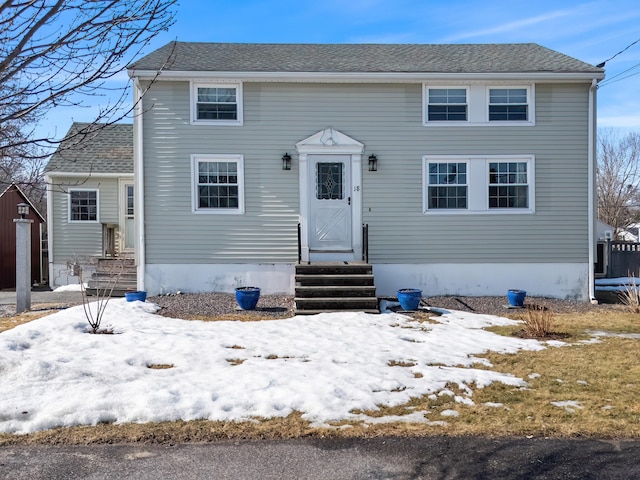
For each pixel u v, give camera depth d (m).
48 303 11.82
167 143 11.73
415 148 12.01
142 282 11.73
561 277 12.12
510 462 3.81
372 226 12.01
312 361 6.50
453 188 12.14
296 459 3.84
